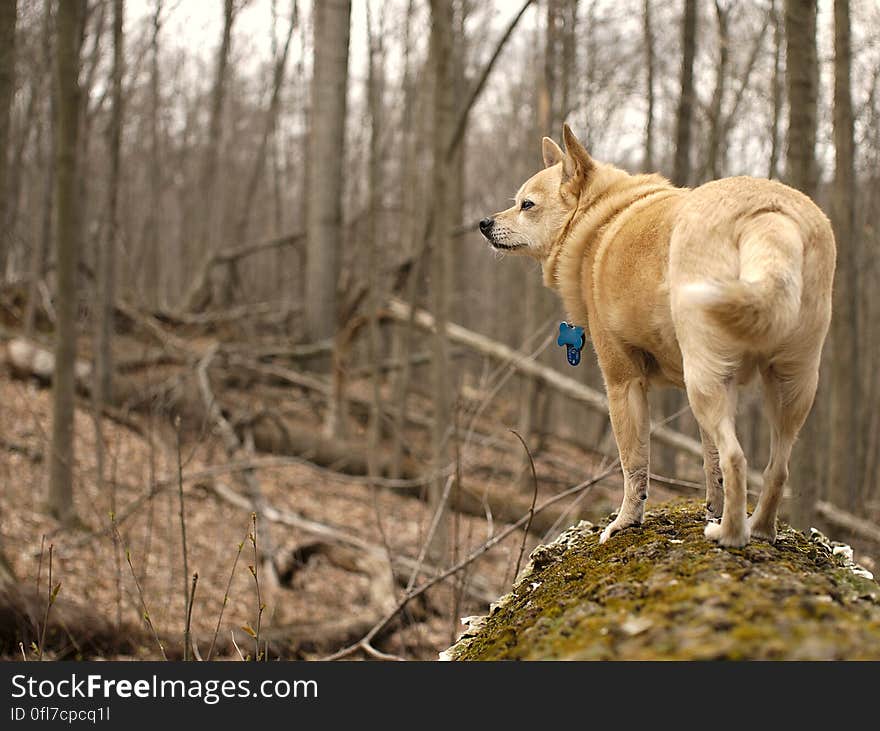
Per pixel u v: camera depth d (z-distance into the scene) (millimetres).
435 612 7816
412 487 12125
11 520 8344
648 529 3637
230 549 9086
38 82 14242
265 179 28500
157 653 6418
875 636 1951
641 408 3781
